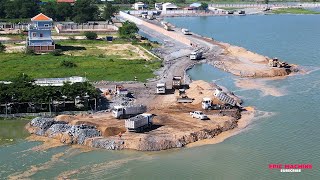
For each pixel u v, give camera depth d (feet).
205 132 298.97
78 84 351.87
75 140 287.07
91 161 263.49
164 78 435.53
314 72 473.26
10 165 257.75
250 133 305.12
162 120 320.50
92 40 628.28
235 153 273.95
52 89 340.59
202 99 361.30
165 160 265.54
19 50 550.36
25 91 335.88
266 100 377.50
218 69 489.26
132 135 291.58
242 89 412.77
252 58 529.45
